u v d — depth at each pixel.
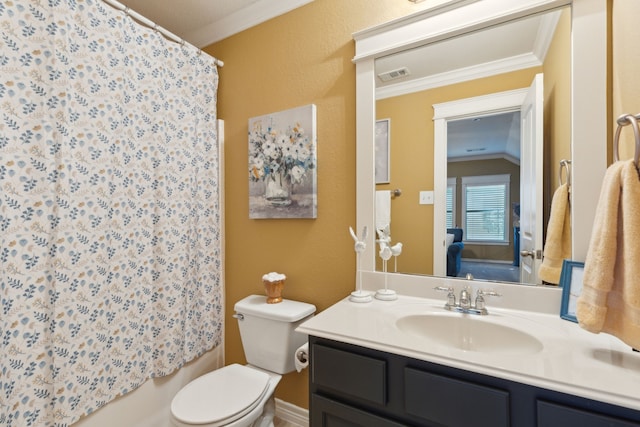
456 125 1.28
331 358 0.97
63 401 1.15
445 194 1.30
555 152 1.09
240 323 1.59
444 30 1.26
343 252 1.53
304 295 1.65
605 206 0.77
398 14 1.38
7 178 1.03
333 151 1.55
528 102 1.15
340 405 0.96
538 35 1.13
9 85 1.03
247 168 1.85
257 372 1.41
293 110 1.63
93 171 1.26
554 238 1.09
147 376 1.48
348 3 1.51
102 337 1.29
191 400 1.20
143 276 1.46
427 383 0.81
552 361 0.77
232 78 1.90
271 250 1.76
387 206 1.41
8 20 1.03
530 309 1.11
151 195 1.51
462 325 1.09
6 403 1.01
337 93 1.54
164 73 1.58
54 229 1.13
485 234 1.23
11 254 1.03
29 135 1.08
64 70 1.16
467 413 0.77
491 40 1.21
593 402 0.65
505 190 1.19
